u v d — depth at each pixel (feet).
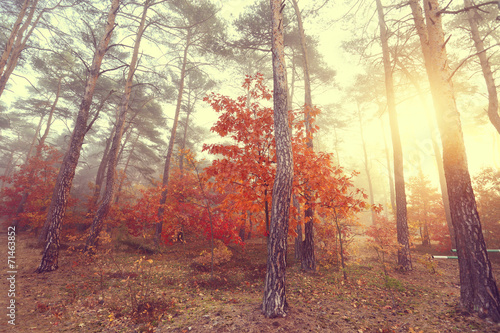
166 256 35.63
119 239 39.78
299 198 23.71
